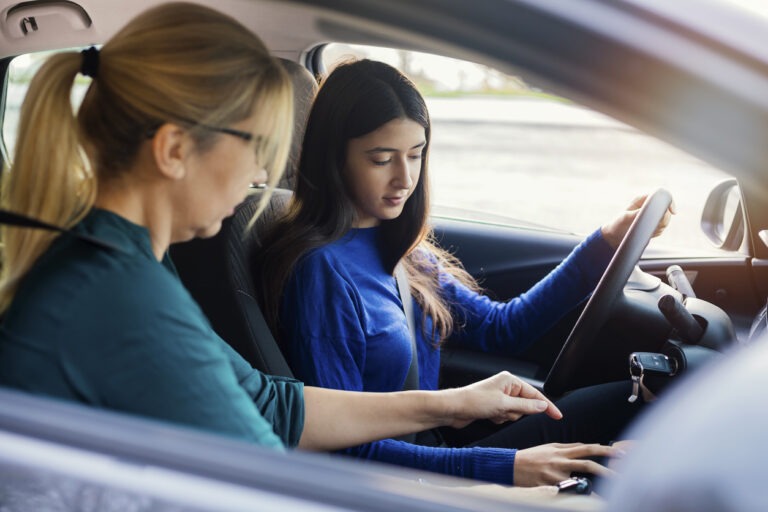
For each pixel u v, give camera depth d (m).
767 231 1.73
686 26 1.01
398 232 1.90
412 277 2.03
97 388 1.03
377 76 1.75
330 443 1.58
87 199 1.10
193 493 0.81
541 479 1.59
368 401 1.61
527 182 4.27
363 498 0.80
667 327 2.01
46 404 0.90
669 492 0.62
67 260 1.05
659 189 1.82
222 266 1.73
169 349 1.07
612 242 2.05
